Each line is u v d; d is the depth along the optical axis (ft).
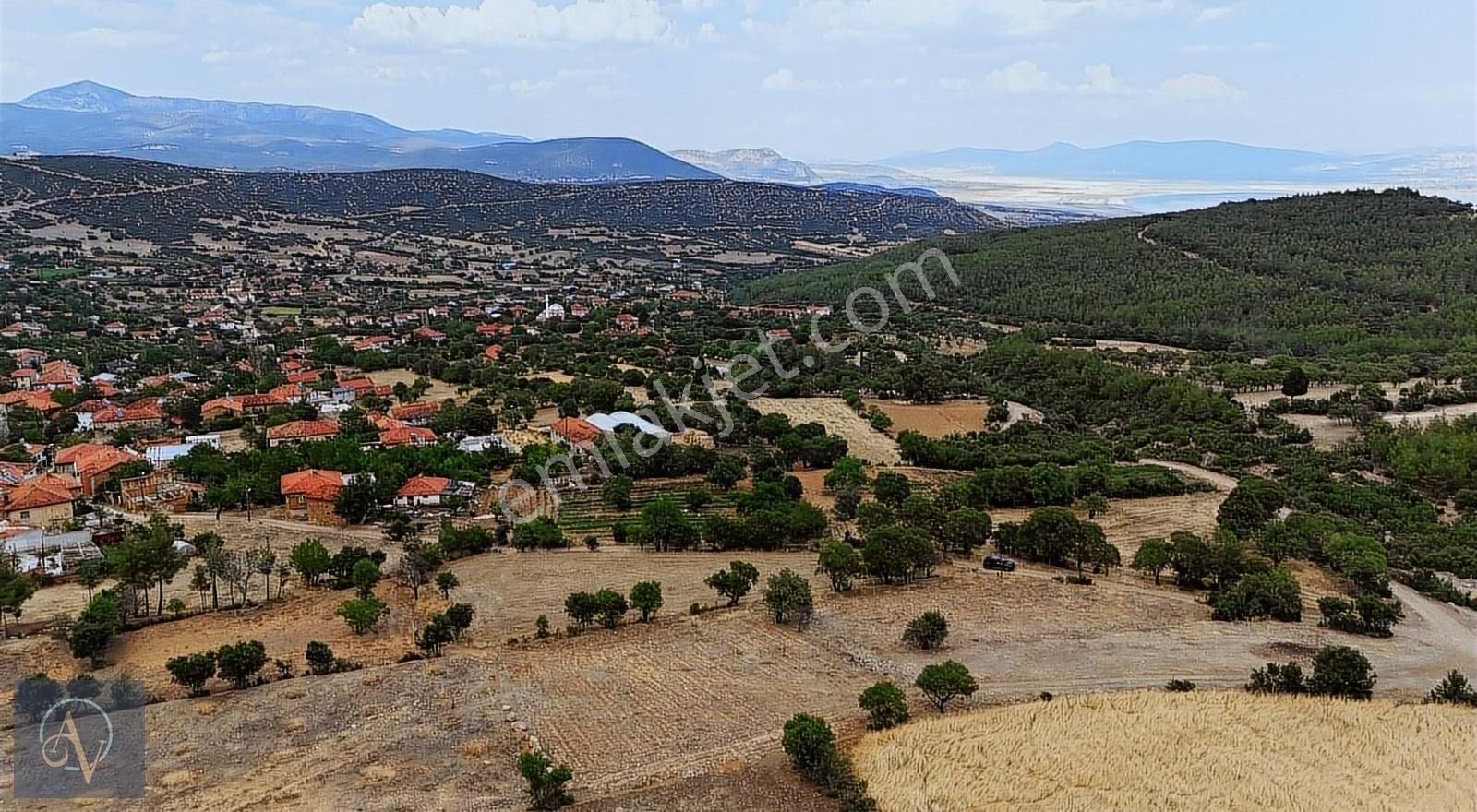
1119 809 172.24
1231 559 301.63
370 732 198.59
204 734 196.24
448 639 244.01
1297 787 180.96
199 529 347.56
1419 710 213.66
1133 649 250.57
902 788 178.19
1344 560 317.01
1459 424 451.94
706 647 249.14
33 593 270.05
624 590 294.05
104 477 390.42
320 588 293.84
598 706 213.66
